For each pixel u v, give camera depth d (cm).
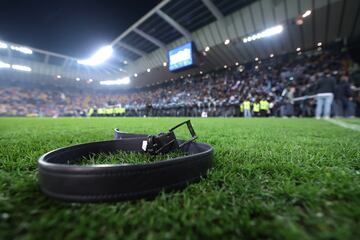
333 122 620
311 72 1820
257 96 1703
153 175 77
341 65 1730
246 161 128
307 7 1412
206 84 2747
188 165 87
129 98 3750
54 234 54
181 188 84
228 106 1797
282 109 1358
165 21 1919
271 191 83
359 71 1423
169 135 132
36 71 2997
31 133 332
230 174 102
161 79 3312
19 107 3030
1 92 2988
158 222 60
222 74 2703
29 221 60
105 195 70
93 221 59
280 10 1507
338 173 100
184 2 1617
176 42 2262
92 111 2594
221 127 460
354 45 1855
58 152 103
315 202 71
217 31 1920
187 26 1959
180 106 2183
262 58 2314
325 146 183
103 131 368
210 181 92
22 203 71
